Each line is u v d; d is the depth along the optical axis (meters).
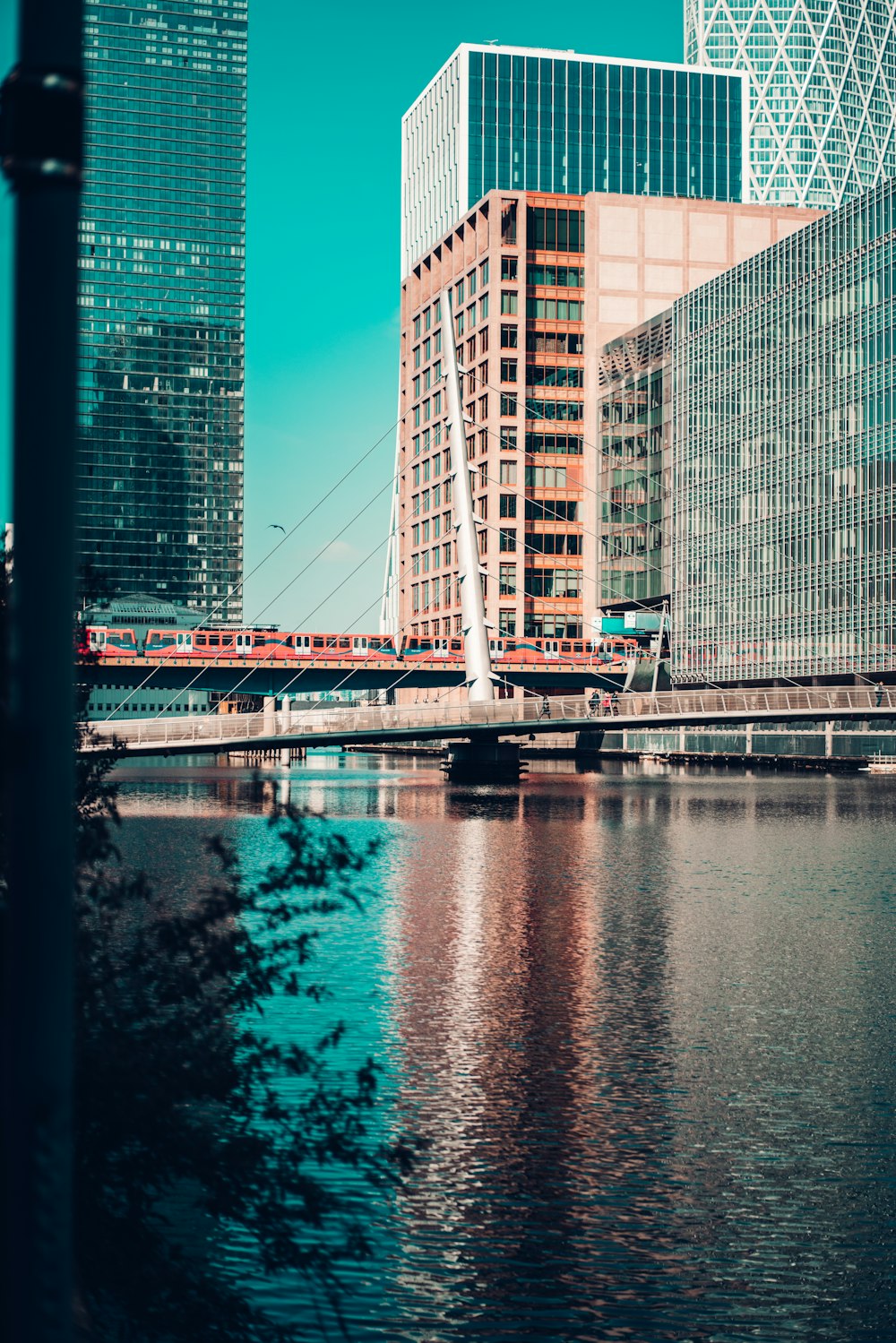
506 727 106.38
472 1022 25.45
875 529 138.62
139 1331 11.28
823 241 147.00
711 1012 26.42
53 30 4.88
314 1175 17.05
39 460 4.77
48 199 4.83
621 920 38.66
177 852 56.56
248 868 49.50
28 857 4.73
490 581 190.88
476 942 34.62
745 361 160.62
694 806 88.62
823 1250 15.19
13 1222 4.68
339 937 35.03
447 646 172.00
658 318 179.00
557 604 194.62
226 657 145.12
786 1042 24.06
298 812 11.72
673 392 175.12
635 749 185.00
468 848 60.34
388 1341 13.00
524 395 192.50
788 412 152.88
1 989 4.79
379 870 51.19
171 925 11.33
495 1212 16.08
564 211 195.75
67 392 4.83
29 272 4.82
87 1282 11.03
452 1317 13.45
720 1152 18.28
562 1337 13.14
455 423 119.56
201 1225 15.52
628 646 182.38
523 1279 14.32
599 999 27.59
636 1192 16.84
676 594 173.62
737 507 162.00
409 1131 19.03
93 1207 11.15
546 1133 19.00
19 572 4.79
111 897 11.52
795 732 153.38
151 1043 10.99
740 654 161.00
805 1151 18.31
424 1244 15.16
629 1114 19.94
